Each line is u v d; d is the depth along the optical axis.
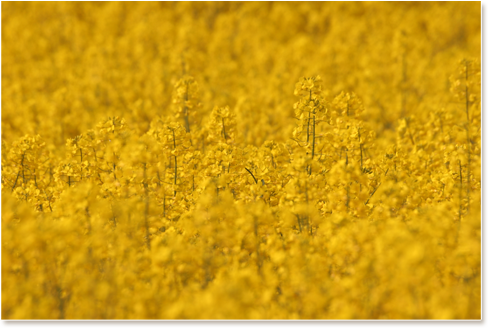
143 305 3.04
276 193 4.08
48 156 4.99
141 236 3.77
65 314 3.21
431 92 8.05
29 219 3.37
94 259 3.41
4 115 7.20
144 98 8.09
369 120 7.19
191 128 5.24
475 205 3.87
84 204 3.45
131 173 4.08
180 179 4.33
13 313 3.11
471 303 3.09
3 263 3.17
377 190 3.77
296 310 3.21
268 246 3.54
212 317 2.90
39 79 8.81
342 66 9.32
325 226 3.47
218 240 3.65
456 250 3.31
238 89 8.09
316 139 4.35
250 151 4.40
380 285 3.07
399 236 2.88
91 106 7.74
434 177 4.20
